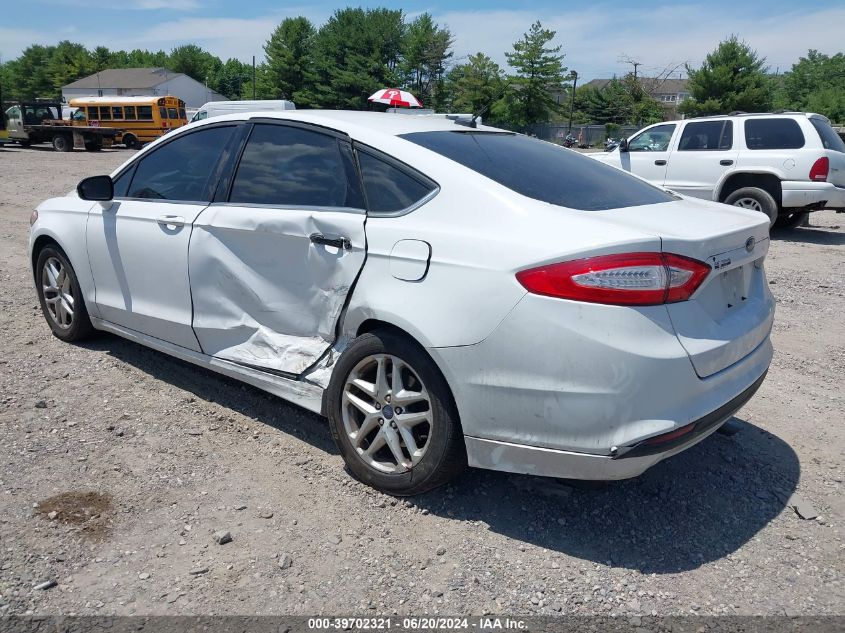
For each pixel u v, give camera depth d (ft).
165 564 8.76
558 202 9.75
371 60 236.22
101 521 9.56
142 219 13.56
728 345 9.22
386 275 9.99
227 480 10.75
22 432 11.93
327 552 9.13
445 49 230.07
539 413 8.77
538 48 197.36
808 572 9.02
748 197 35.06
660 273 8.53
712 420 9.09
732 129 36.19
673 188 37.96
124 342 16.57
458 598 8.36
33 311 18.98
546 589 8.55
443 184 9.96
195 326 12.77
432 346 9.30
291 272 11.30
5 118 114.11
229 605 8.10
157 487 10.46
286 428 12.50
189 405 13.26
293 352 11.34
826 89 242.58
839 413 13.94
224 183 12.54
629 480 11.09
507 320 8.80
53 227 15.69
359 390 10.56
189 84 299.17
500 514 10.07
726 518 10.18
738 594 8.57
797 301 22.90
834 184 34.17
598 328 8.41
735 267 9.77
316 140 11.60
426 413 9.75
